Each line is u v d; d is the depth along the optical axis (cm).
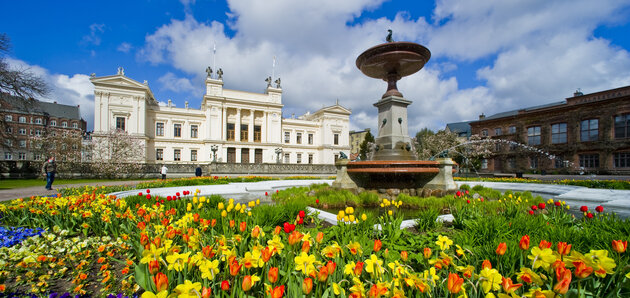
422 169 778
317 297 158
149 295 128
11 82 2052
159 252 178
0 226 377
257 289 174
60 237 327
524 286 179
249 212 355
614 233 298
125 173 2666
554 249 238
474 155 3931
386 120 952
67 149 3097
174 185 1262
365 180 851
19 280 242
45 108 6594
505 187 1155
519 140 3806
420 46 854
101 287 236
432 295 159
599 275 137
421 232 376
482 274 146
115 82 3703
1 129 2309
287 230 245
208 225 294
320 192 790
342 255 203
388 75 977
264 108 4641
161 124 4184
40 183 1767
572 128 3303
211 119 4262
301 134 5188
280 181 1512
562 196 856
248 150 4503
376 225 347
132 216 358
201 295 136
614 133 2983
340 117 5375
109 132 3362
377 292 140
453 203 584
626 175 2859
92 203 432
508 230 313
